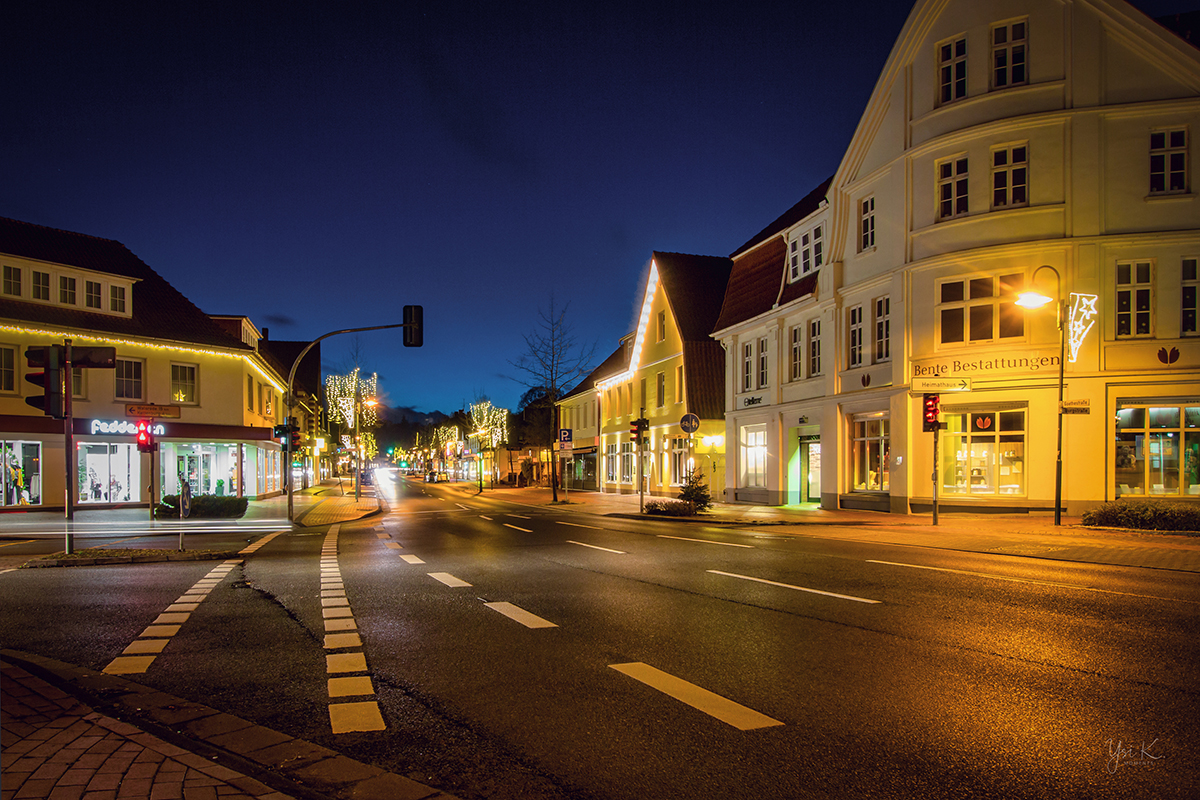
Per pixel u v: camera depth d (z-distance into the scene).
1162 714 4.81
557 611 8.30
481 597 9.29
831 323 25.84
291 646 6.86
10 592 10.12
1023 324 20.39
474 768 4.09
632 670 5.92
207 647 6.86
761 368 31.19
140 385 30.88
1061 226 20.08
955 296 21.36
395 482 97.12
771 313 29.36
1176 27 22.75
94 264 30.47
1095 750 4.23
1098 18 20.00
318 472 78.56
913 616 7.86
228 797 3.61
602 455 51.03
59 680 5.75
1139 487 19.41
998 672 5.79
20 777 3.82
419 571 11.86
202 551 14.57
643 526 21.22
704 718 4.81
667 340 39.97
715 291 39.25
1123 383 19.48
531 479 71.44
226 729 4.65
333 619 8.05
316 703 5.23
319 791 3.76
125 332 30.14
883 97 23.66
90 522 25.45
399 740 4.52
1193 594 9.07
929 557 12.94
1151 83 19.70
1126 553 13.01
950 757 4.15
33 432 27.80
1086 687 5.39
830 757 4.16
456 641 6.97
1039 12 20.52
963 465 21.34
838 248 25.62
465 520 25.17
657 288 41.31
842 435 25.39
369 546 16.48
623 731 4.60
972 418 21.19
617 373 46.81
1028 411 20.27
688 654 6.39
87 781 3.78
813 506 27.94
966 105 21.33
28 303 28.22
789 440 29.05
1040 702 5.07
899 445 22.33
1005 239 20.61
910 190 22.53
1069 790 3.72
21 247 28.62
